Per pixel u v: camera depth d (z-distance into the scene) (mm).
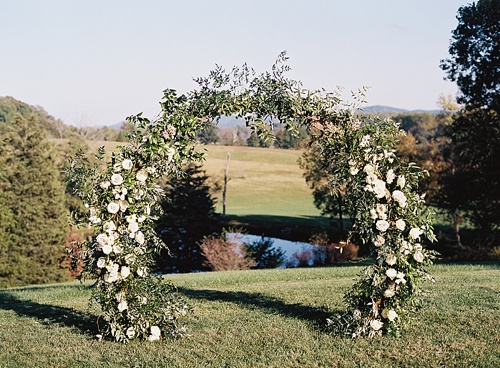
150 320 6770
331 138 6980
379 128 6922
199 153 6992
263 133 7062
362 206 6711
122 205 6750
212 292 10523
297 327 7180
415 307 6938
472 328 6762
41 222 32625
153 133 6797
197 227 33469
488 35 25812
